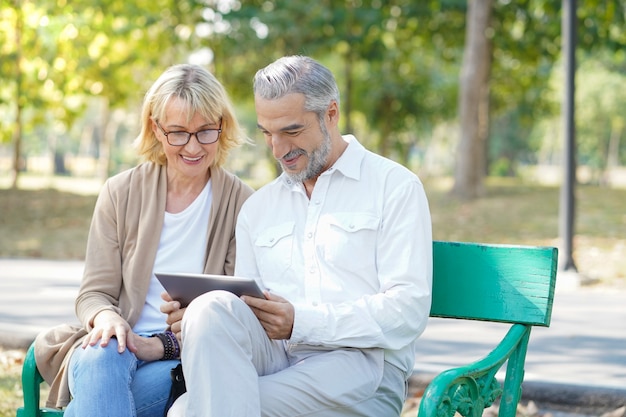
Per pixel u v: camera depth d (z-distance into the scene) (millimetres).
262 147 36375
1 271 12016
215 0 21438
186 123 3713
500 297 3406
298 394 3127
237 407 2939
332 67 32688
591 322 8305
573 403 5336
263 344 3211
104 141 33094
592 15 20078
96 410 3217
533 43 22875
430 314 3555
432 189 23641
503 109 34406
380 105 33719
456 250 3518
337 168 3461
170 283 3340
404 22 22734
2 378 5859
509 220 16047
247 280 3137
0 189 23047
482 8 19234
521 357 3359
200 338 2979
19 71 21484
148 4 21984
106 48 22797
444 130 63594
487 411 5117
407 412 5188
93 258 3840
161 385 3430
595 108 54719
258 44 21172
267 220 3586
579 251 12609
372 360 3324
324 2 21656
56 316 8492
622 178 63875
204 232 3896
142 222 3838
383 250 3367
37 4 20578
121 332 3387
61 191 23781
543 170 83250
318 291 3408
